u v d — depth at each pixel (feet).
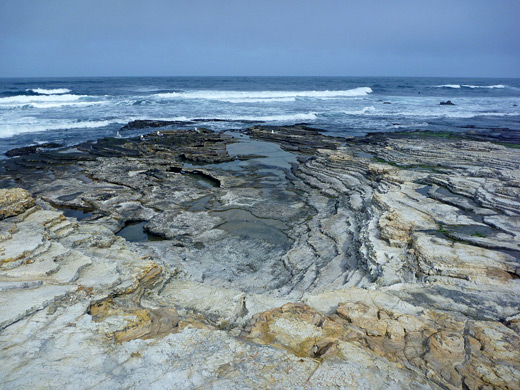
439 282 32.19
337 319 26.30
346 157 83.25
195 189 68.39
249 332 25.26
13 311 23.22
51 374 19.01
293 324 25.14
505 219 44.98
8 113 142.31
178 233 50.85
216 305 30.37
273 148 103.24
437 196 54.29
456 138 107.86
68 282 27.76
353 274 37.86
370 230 44.29
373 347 22.66
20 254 29.27
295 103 203.00
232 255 46.09
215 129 128.36
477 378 20.04
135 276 30.60
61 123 125.18
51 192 63.00
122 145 96.99
